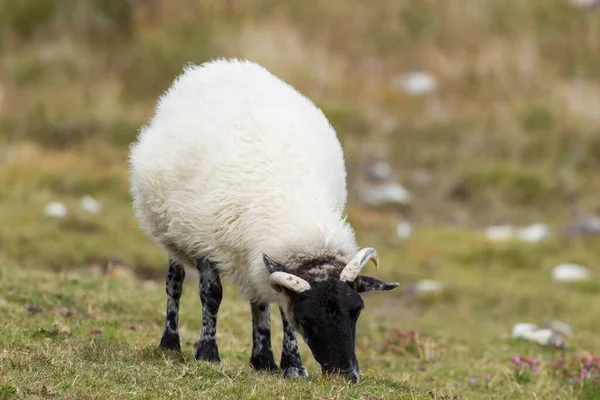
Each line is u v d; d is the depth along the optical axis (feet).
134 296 113.09
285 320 81.10
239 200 78.95
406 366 103.24
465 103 264.93
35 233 165.17
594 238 192.13
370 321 128.57
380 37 288.71
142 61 271.28
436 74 277.03
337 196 86.12
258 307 84.07
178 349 87.71
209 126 82.94
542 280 169.78
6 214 175.94
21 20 288.71
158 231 86.53
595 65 279.08
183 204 81.51
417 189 225.15
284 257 75.00
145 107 256.93
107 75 268.41
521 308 151.64
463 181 225.35
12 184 200.23
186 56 269.23
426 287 156.25
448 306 150.71
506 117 254.47
